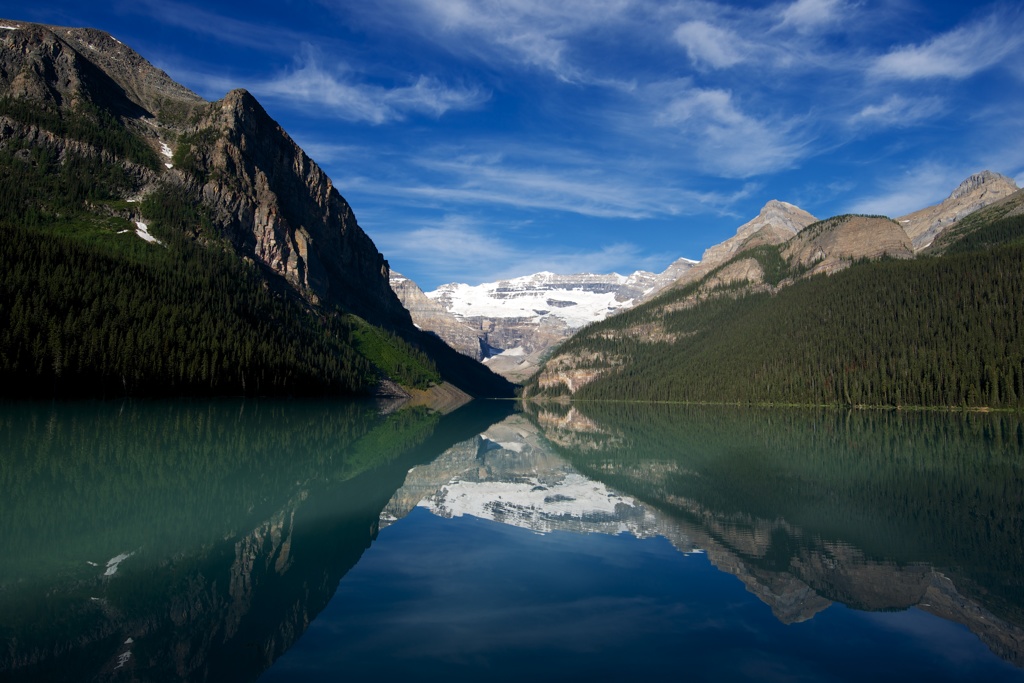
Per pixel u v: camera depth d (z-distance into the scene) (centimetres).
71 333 10994
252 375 14438
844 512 3559
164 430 7262
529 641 1759
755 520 3372
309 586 2230
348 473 4988
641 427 11606
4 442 5659
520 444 8419
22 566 2384
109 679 1508
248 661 1620
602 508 3709
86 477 4169
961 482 4575
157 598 2095
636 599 2125
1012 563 2553
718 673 1551
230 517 3262
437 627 1864
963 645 1764
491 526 3209
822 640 1792
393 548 2770
